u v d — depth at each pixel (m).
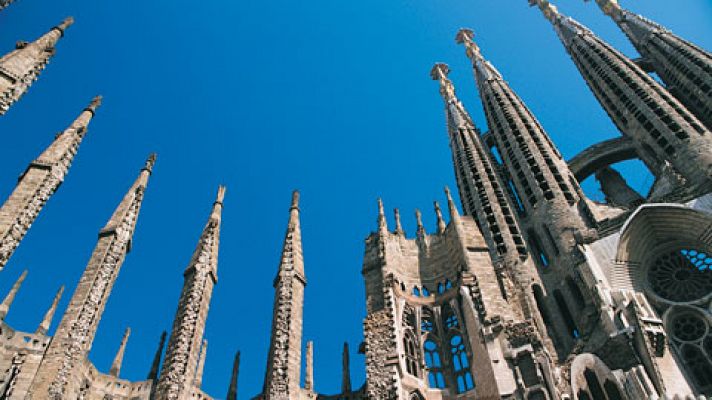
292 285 36.28
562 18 91.12
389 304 41.28
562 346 42.19
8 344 39.81
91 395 38.19
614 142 65.25
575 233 45.84
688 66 66.25
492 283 43.09
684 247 41.38
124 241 37.78
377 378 36.28
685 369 33.88
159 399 28.48
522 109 72.69
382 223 52.47
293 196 44.53
